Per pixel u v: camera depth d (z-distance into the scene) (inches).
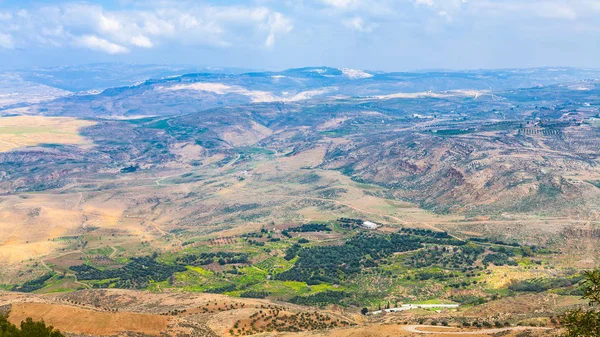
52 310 4596.5
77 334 4234.7
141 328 4507.9
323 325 5295.3
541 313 4785.9
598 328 2340.1
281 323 5275.6
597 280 2418.8
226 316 5388.8
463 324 4448.8
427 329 4210.1
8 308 4653.1
